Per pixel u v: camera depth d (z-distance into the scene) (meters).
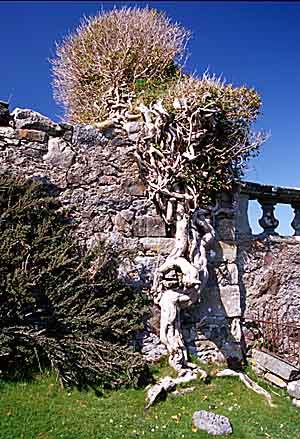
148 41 9.88
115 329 5.73
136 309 5.96
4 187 5.53
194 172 6.48
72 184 6.16
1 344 4.86
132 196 6.44
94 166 6.31
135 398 5.23
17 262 5.22
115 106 8.18
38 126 6.07
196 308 6.44
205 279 6.23
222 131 6.76
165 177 6.40
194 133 6.43
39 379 5.08
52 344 5.09
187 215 6.37
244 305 6.84
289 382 6.00
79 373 5.23
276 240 7.28
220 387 5.79
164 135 6.48
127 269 6.16
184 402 5.32
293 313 7.21
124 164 6.48
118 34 9.77
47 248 5.52
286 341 7.05
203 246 6.37
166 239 6.44
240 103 6.80
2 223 5.39
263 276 7.08
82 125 6.34
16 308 5.11
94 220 6.18
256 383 6.07
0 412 4.46
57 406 4.77
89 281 5.73
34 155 6.00
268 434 4.74
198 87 6.72
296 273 7.36
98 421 4.60
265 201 7.43
